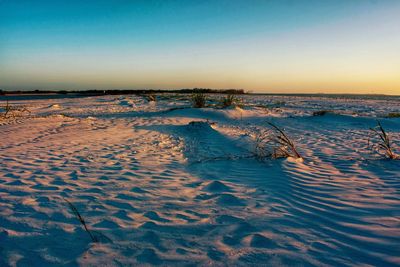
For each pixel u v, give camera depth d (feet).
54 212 10.88
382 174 15.75
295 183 14.21
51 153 21.26
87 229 9.27
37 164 18.03
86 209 11.21
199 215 10.71
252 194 13.01
